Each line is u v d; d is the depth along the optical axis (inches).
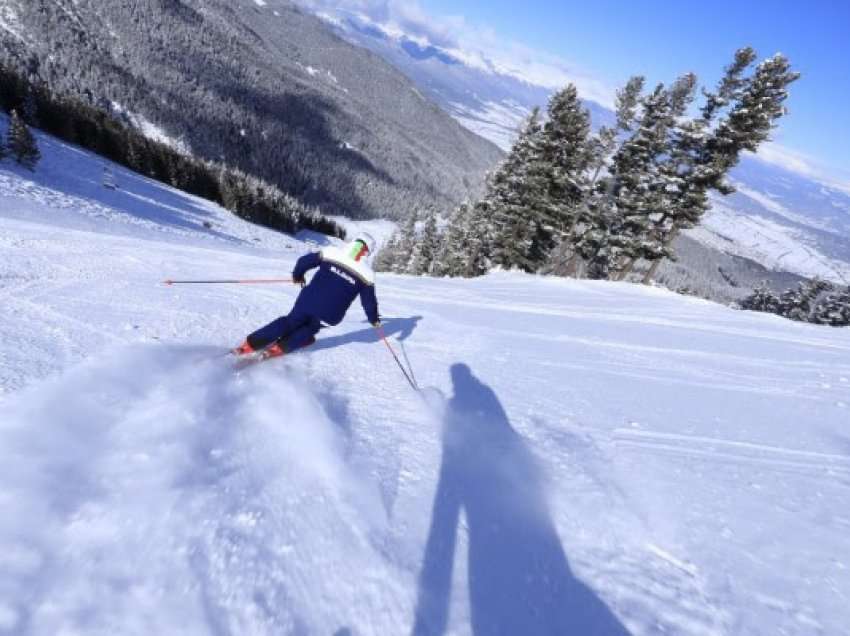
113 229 789.9
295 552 68.3
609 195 1051.9
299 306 157.8
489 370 178.9
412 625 60.9
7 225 448.1
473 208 1398.9
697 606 69.7
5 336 134.5
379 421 120.0
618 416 144.4
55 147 1876.2
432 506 86.1
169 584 58.9
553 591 70.3
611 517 90.2
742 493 104.3
